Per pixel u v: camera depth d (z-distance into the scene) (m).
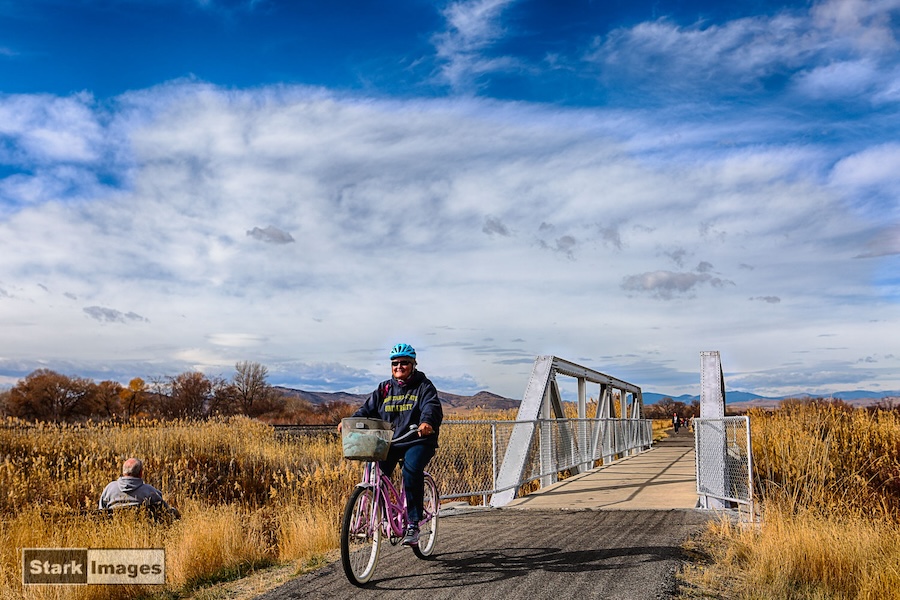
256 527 9.30
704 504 11.30
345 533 5.70
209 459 17.44
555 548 7.38
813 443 10.74
